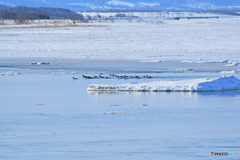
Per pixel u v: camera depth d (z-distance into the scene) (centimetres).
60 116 5303
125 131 4572
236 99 6269
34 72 9812
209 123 4897
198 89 6938
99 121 5028
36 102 6216
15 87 7656
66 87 7631
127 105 5931
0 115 5375
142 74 9288
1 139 4281
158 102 6094
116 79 8569
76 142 4166
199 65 10869
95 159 3681
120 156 3753
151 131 4559
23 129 4675
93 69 10244
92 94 6862
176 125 4822
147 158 3703
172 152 3853
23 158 3706
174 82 7306
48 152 3862
